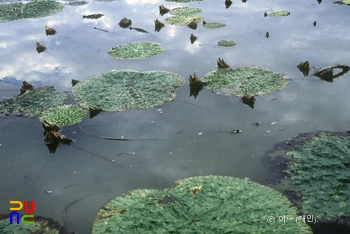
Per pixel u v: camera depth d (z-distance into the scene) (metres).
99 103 9.74
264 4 18.25
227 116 8.95
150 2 19.97
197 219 5.85
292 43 13.13
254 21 15.77
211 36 14.38
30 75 11.77
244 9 17.62
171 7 18.78
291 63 11.58
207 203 6.15
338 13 16.03
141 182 6.95
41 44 14.49
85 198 6.65
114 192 6.76
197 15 17.05
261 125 8.49
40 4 19.80
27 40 15.01
